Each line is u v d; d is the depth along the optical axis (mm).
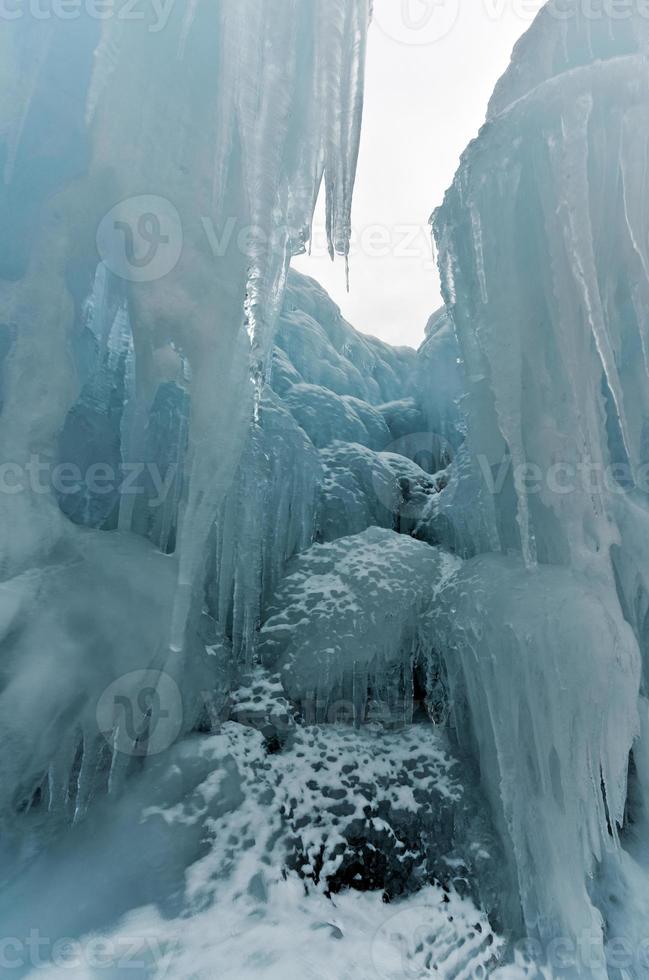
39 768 3320
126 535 4336
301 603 6000
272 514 6406
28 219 3385
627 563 4719
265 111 3488
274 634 5789
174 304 3662
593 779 4027
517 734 4312
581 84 3854
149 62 3465
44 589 3320
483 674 4664
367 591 5938
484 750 4938
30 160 3350
